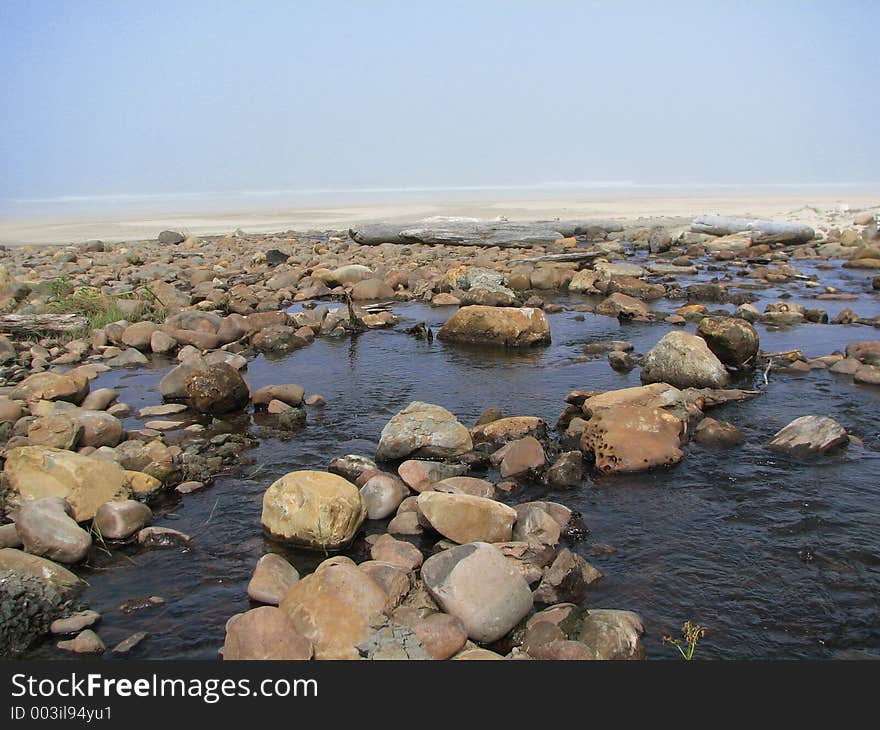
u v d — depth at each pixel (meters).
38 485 6.50
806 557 5.86
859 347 11.05
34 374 10.89
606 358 11.59
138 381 10.90
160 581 5.68
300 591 5.11
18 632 4.98
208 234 33.19
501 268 19.58
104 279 18.80
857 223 30.33
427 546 6.07
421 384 10.43
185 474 7.38
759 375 10.48
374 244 25.72
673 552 5.96
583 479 7.30
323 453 8.03
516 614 5.04
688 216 37.09
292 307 16.12
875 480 7.14
